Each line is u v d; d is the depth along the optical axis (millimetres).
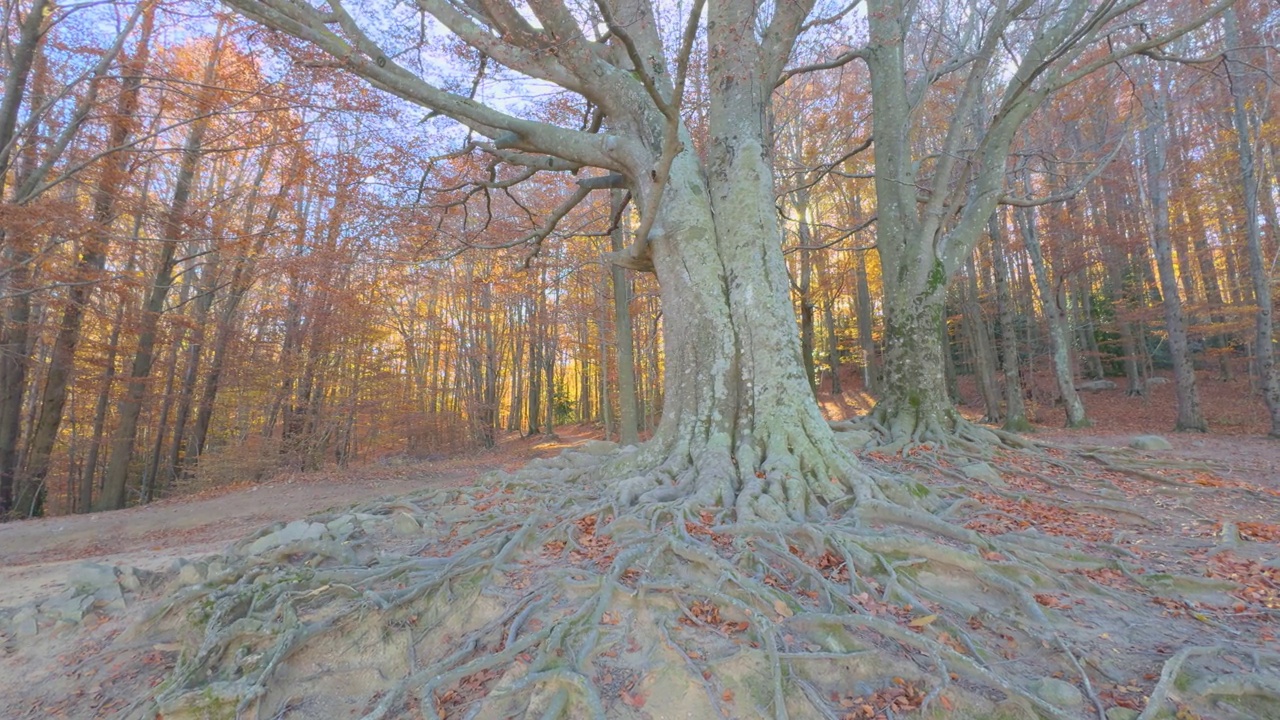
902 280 10203
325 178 12172
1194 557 4875
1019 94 9633
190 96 10492
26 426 18422
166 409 17703
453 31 6824
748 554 4316
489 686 3264
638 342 28734
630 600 3871
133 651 4395
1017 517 5852
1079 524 5773
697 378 6555
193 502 12008
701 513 5156
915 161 14672
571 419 43969
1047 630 3566
